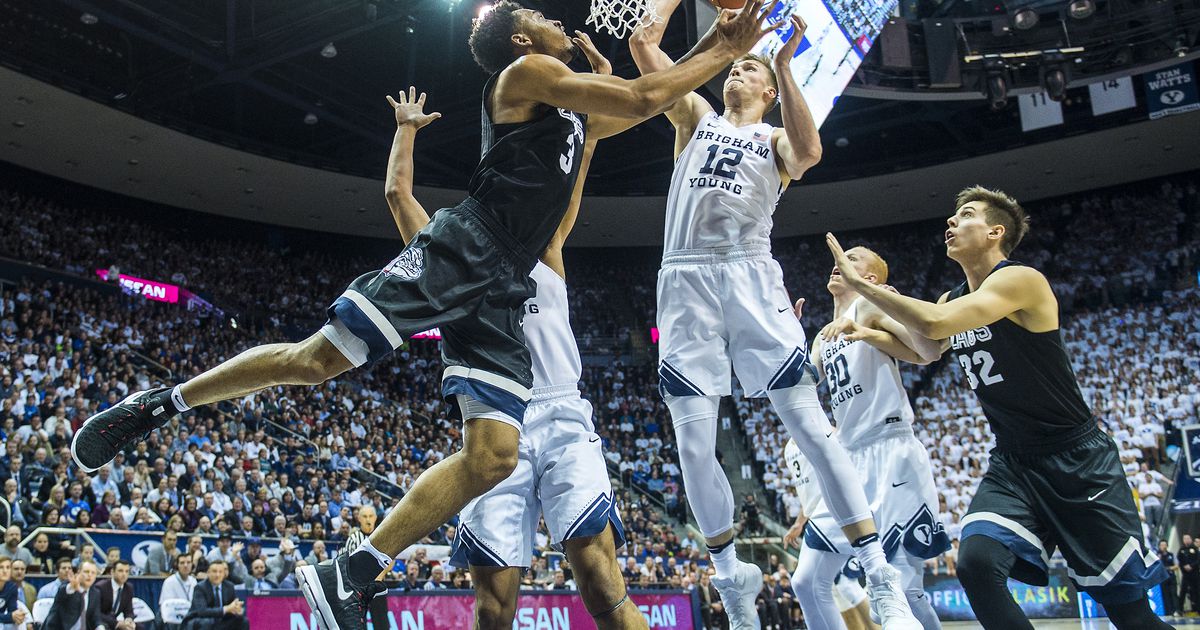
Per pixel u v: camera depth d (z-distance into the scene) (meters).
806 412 3.80
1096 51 16.98
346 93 20.56
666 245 4.12
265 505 13.75
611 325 28.91
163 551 10.12
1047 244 26.92
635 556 16.03
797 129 3.87
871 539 3.75
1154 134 22.92
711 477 3.92
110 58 19.12
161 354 20.33
